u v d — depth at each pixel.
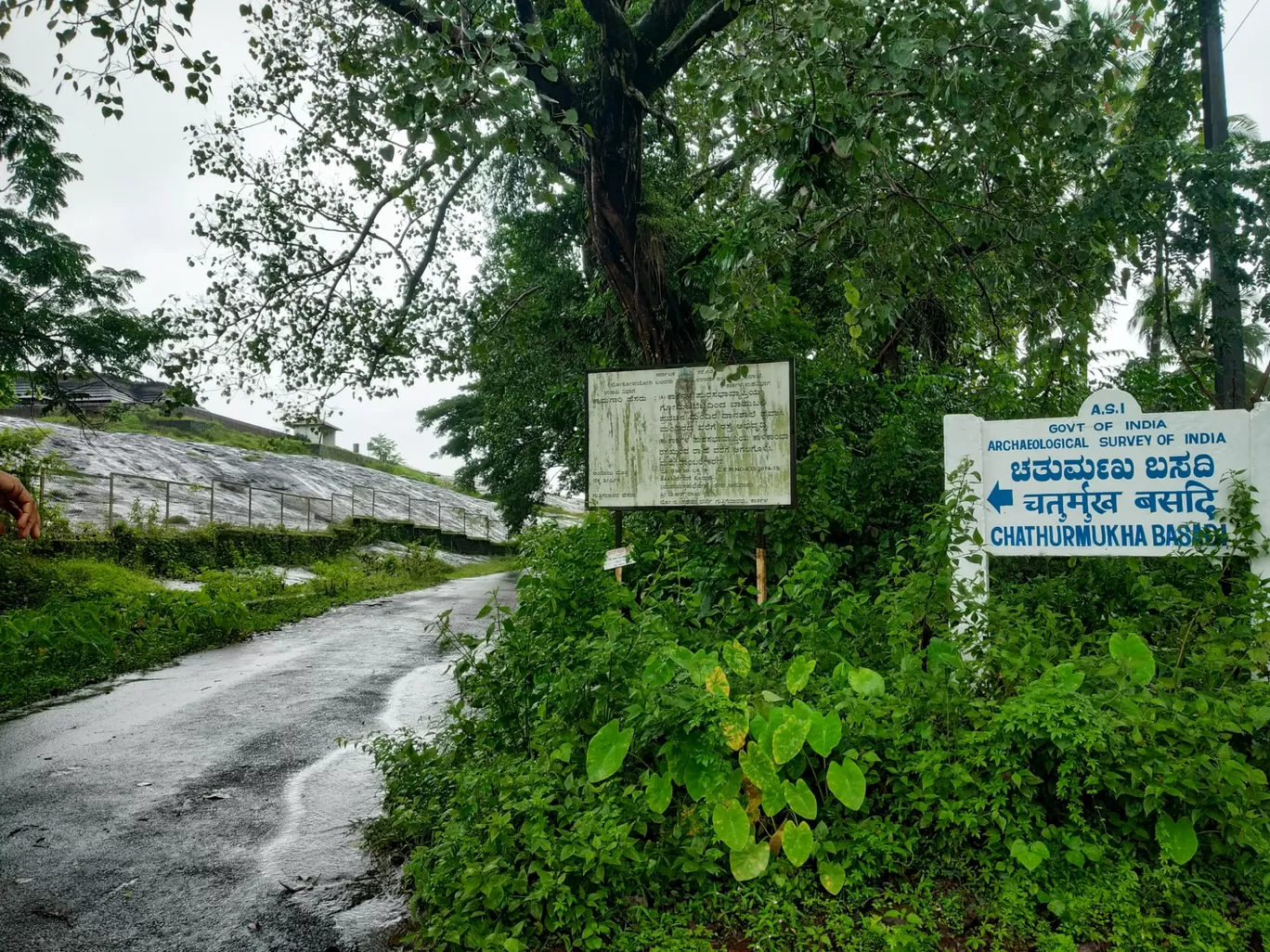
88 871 4.27
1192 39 7.67
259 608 16.03
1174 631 4.56
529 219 14.53
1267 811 3.40
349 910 3.82
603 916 3.29
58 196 12.80
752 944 3.13
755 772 3.37
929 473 7.09
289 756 6.38
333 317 10.01
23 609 11.97
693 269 9.23
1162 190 6.67
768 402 6.43
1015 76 4.95
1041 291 6.00
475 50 5.03
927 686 3.75
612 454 6.73
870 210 5.58
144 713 7.88
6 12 4.96
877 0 5.06
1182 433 4.86
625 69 8.46
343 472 45.81
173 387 9.41
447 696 8.60
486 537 47.59
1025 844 3.28
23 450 17.11
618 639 4.08
